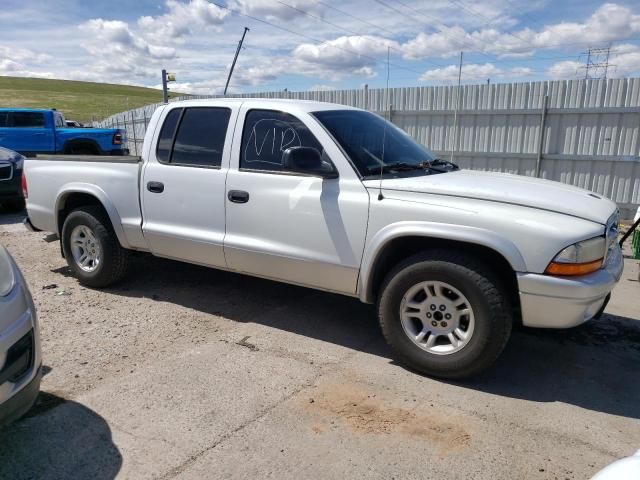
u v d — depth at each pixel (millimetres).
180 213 4531
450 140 11336
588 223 3217
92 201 5316
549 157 10156
